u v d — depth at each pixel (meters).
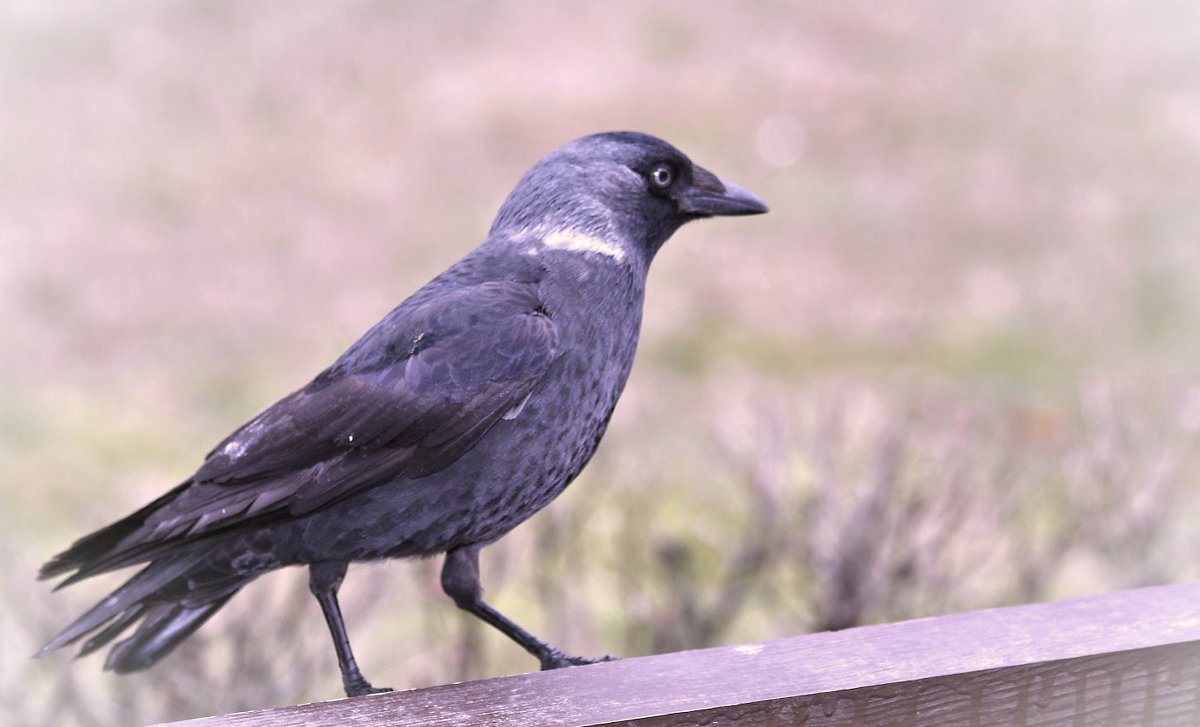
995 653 4.25
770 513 8.66
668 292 18.95
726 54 28.28
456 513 5.29
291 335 17.83
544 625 9.48
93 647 5.29
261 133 24.81
